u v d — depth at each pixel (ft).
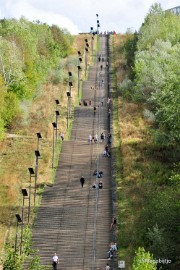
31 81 407.64
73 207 268.41
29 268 189.26
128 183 282.56
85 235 246.06
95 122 380.99
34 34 484.33
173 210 220.23
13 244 237.25
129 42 558.56
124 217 251.60
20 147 332.80
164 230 216.33
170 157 309.22
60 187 287.89
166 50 440.45
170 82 294.66
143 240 223.51
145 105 393.09
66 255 233.96
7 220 257.55
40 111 389.19
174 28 496.64
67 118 380.58
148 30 495.82
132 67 435.53
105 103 421.18
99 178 295.69
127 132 349.20
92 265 226.38
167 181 278.87
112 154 322.34
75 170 307.17
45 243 241.96
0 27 458.50
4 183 288.92
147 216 231.30
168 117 296.10
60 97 424.05
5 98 351.25
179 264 207.21
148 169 295.48
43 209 266.98
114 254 226.38
